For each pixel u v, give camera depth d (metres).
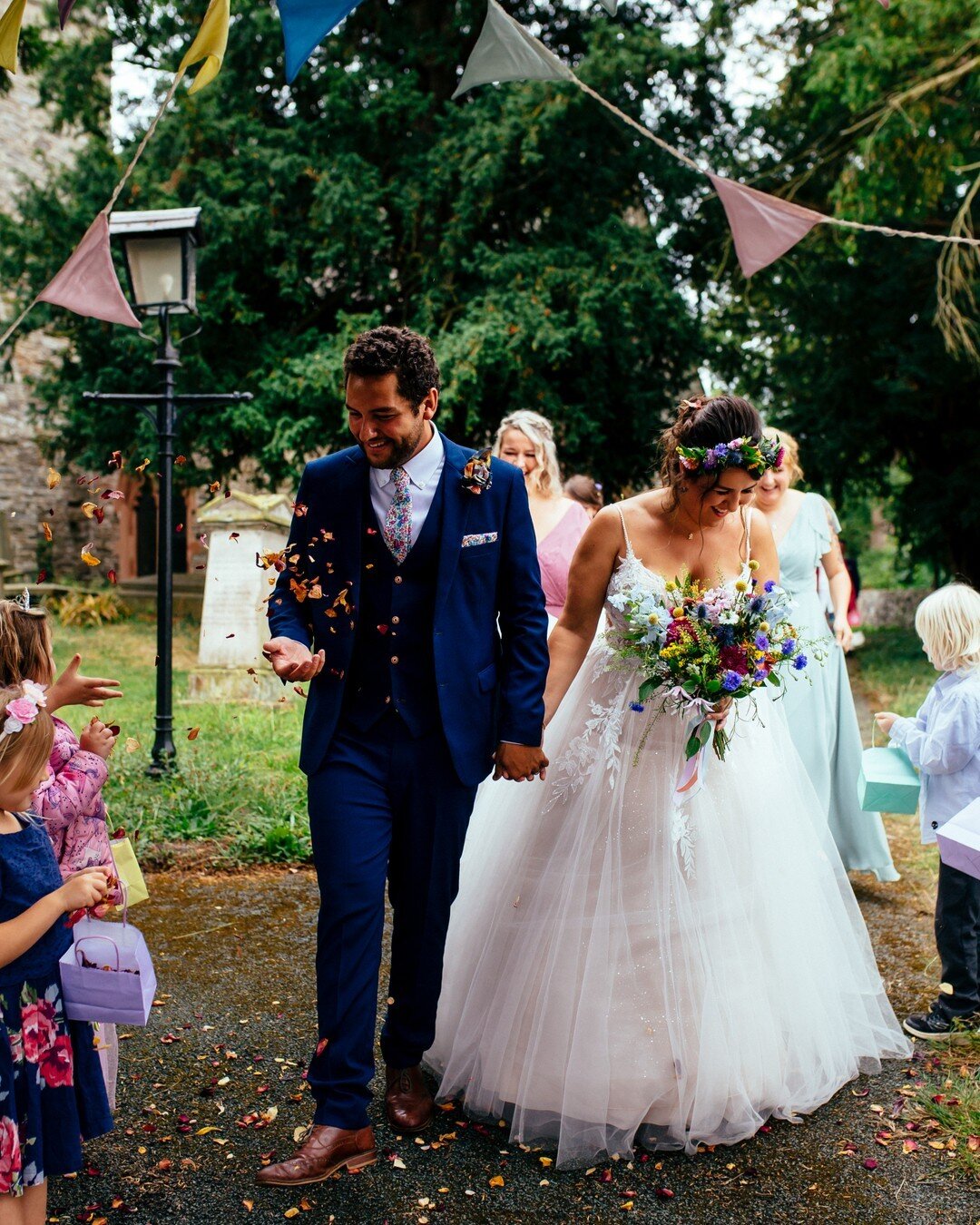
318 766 2.64
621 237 13.47
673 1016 2.64
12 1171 2.01
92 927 2.22
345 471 2.67
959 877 3.27
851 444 15.48
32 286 14.56
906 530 16.67
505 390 13.77
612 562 2.92
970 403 15.64
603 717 2.85
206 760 6.03
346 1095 2.50
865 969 3.12
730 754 2.89
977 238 13.25
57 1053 2.13
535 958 2.75
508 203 14.00
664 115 14.42
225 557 8.66
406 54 14.23
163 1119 2.78
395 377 2.45
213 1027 3.29
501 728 2.69
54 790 2.48
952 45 11.41
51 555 18.52
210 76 2.19
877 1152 2.65
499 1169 2.57
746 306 14.91
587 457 14.61
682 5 14.86
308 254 13.90
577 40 15.30
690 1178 2.54
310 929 4.14
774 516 4.58
